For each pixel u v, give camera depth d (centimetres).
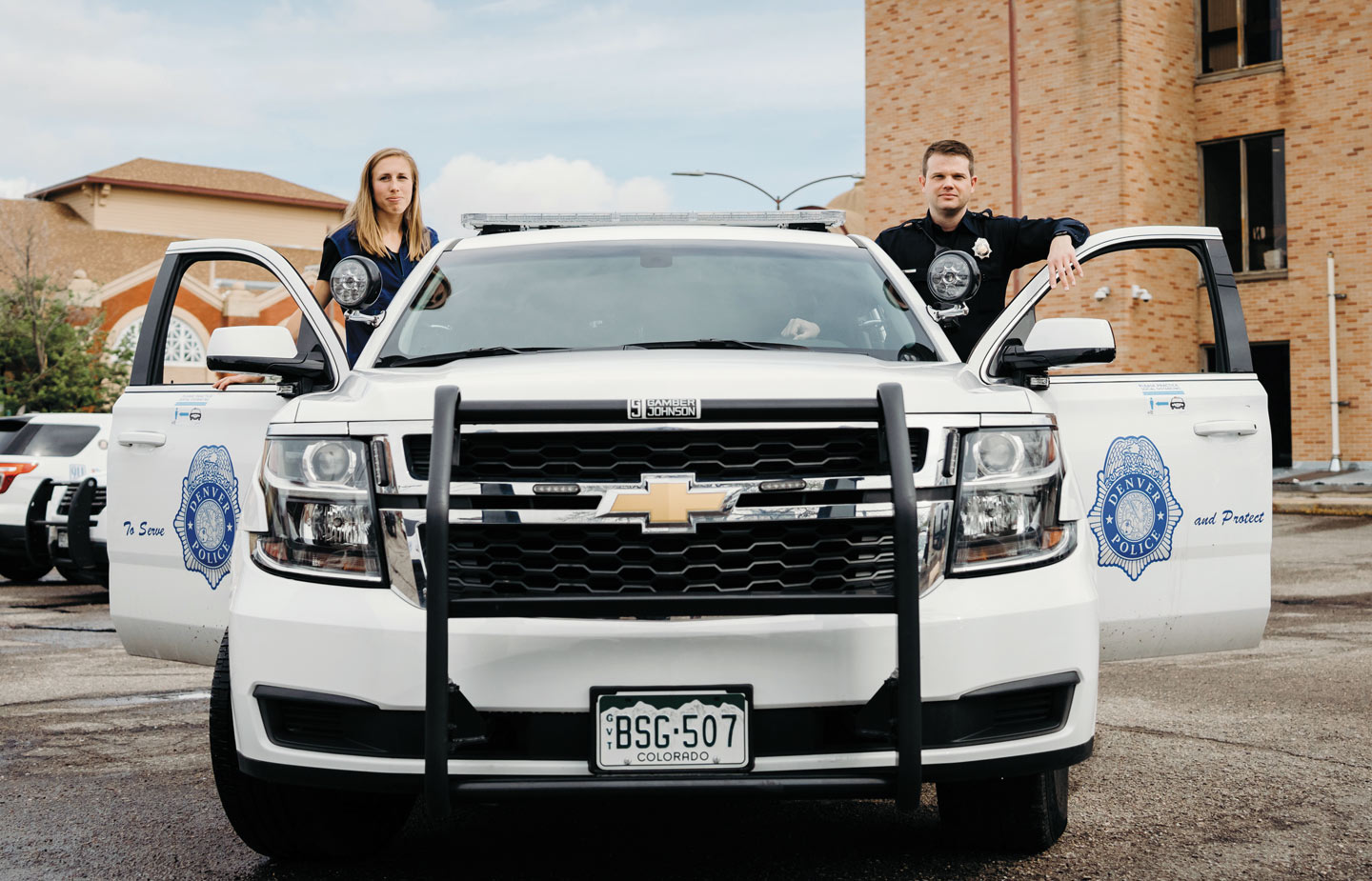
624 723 309
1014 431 338
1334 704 616
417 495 323
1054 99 2542
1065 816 398
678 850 399
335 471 331
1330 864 381
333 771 323
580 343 417
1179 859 386
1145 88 2502
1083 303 2508
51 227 5234
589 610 310
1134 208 2473
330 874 380
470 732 313
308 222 6594
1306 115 2508
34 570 1384
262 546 339
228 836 420
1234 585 431
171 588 434
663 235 484
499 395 324
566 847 405
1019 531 333
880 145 2814
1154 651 429
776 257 468
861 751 315
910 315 440
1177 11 2583
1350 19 2456
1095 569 349
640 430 315
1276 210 2564
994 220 584
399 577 321
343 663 319
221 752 370
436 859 394
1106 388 427
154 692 695
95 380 4012
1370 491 2216
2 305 3997
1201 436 430
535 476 317
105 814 445
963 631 320
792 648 310
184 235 6256
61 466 1300
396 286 587
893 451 313
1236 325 445
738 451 317
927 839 408
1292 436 2542
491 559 315
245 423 425
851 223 3222
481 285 452
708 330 423
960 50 2681
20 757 535
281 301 4800
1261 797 455
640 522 312
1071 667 331
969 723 322
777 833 416
